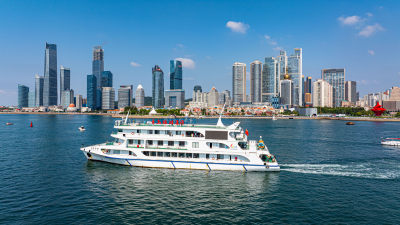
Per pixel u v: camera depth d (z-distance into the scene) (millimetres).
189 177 46375
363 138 108438
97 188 41312
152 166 51625
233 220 31031
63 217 31328
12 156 65625
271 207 34844
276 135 121062
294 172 51375
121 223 29953
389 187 42906
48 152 71312
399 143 87438
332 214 32812
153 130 52719
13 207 34062
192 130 50906
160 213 32688
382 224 30234
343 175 49719
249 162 49281
